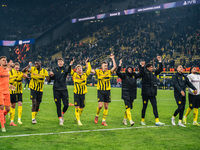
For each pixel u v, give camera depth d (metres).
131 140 4.79
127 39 34.09
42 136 4.92
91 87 24.38
